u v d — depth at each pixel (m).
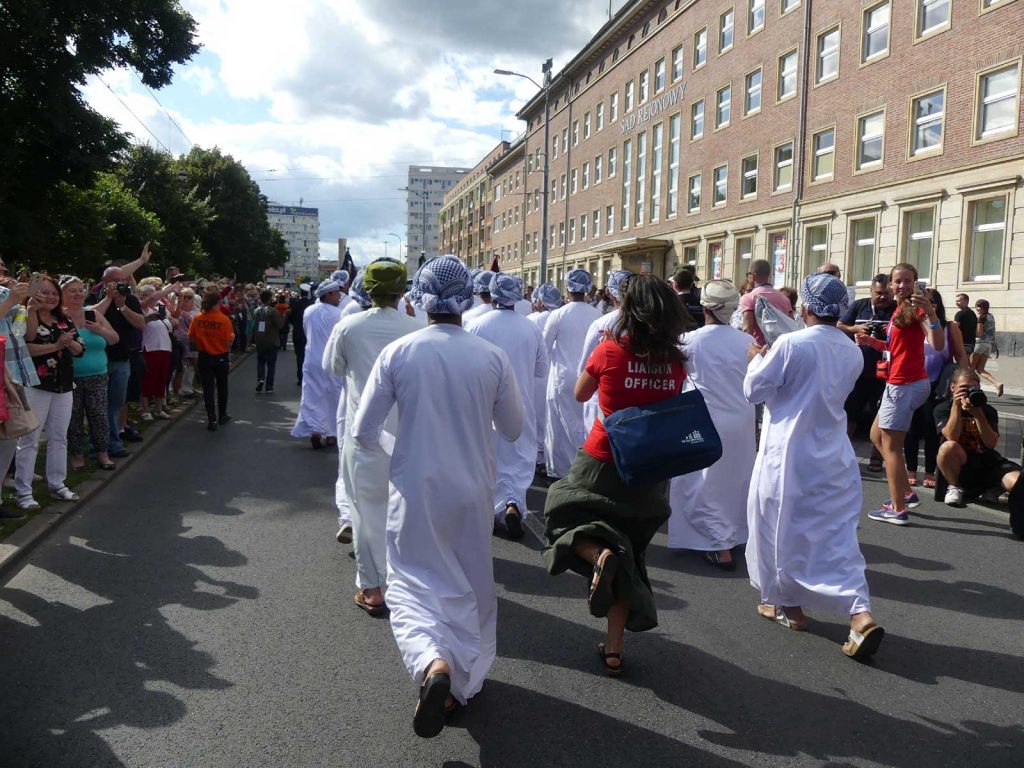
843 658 4.19
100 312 8.32
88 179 20.89
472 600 3.48
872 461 9.03
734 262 31.86
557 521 3.93
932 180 21.61
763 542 4.54
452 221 103.81
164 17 20.19
